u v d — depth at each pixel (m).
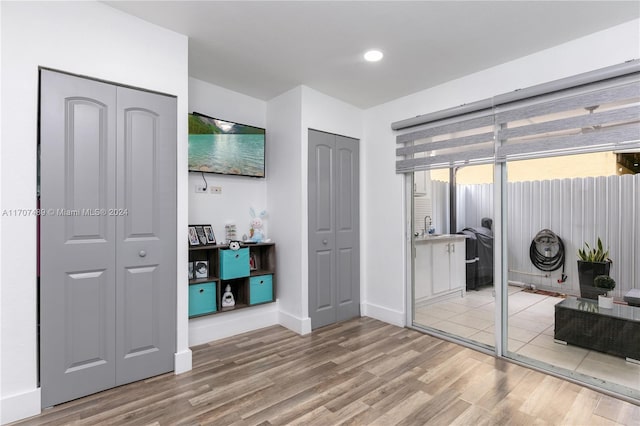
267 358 2.64
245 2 1.98
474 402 2.02
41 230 1.86
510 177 2.70
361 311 3.80
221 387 2.18
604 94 2.15
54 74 1.89
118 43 2.09
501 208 2.74
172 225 2.34
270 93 3.44
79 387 1.99
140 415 1.86
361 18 2.13
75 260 1.97
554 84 2.33
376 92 3.38
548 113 2.42
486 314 2.85
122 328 2.14
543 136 2.45
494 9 2.01
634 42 2.10
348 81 3.11
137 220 2.19
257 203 3.58
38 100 1.87
